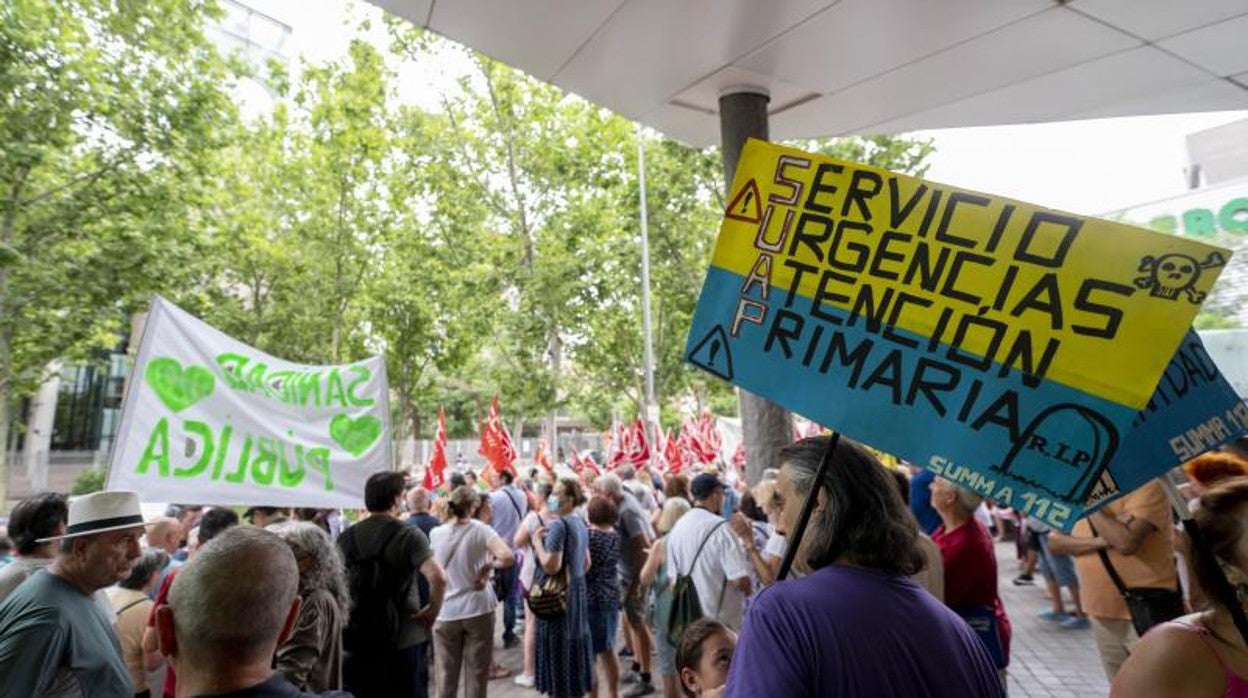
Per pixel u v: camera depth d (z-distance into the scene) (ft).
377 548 13.24
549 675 17.75
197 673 5.17
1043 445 5.50
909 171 53.26
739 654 4.86
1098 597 13.01
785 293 6.60
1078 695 18.97
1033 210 5.86
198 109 43.68
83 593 9.48
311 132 64.90
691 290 66.39
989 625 11.08
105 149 41.52
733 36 16.17
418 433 144.05
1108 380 5.40
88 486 81.10
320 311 66.28
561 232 63.82
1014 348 5.73
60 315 43.29
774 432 18.60
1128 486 6.36
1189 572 5.96
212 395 14.51
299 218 66.44
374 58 62.39
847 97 19.26
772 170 6.85
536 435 175.42
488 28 16.20
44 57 38.29
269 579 5.41
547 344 65.41
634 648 22.72
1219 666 5.33
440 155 66.33
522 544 22.06
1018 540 35.68
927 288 6.10
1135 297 5.44
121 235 40.98
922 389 5.95
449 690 17.30
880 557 5.16
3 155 36.88
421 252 67.21
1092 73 17.60
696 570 15.30
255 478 14.51
